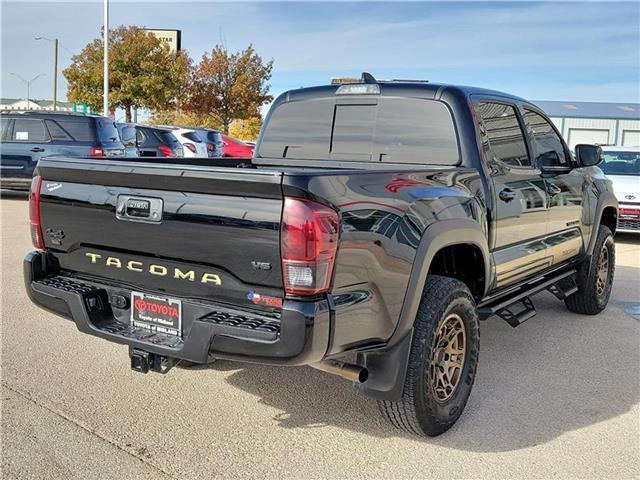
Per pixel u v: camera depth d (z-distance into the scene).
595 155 5.37
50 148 13.59
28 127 13.68
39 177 3.74
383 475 3.29
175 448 3.50
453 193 3.81
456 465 3.40
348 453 3.50
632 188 11.36
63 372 4.51
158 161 4.38
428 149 4.38
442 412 3.66
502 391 4.42
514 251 4.59
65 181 3.60
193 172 3.02
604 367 4.94
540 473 3.34
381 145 4.59
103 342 5.14
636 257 10.12
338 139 4.79
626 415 4.06
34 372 4.49
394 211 3.27
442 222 3.59
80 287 3.57
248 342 2.91
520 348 5.38
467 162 4.23
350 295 3.03
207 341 3.01
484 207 4.13
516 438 3.72
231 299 3.06
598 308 6.43
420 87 4.45
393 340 3.34
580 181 5.71
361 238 3.05
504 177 4.46
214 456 3.43
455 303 3.64
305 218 2.79
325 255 2.85
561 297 5.87
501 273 4.42
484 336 5.70
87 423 3.75
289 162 5.03
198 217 3.06
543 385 4.54
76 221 3.58
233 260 2.99
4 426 3.67
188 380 4.44
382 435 3.72
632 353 5.29
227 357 2.99
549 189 5.07
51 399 4.06
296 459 3.42
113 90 34.97
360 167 4.64
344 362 3.23
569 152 5.68
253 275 2.94
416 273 3.37
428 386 3.50
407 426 3.56
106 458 3.37
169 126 18.62
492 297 4.43
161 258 3.27
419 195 3.49
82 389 4.23
